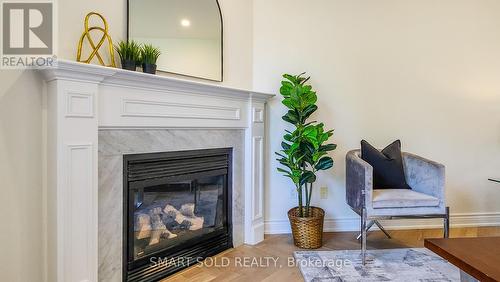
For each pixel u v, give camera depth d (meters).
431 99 3.00
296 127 2.66
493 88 3.02
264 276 1.99
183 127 2.08
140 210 2.00
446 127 3.02
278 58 2.89
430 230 2.91
